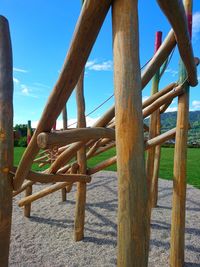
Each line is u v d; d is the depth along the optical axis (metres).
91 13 1.16
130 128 1.09
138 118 1.10
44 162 6.27
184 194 3.09
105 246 3.71
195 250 3.62
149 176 3.34
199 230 4.25
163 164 10.77
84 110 3.73
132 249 1.09
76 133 1.81
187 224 4.50
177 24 1.59
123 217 1.10
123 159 1.10
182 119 3.02
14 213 5.05
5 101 2.01
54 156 5.76
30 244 3.75
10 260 3.30
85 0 1.15
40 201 5.84
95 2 1.13
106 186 7.17
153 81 3.55
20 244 3.74
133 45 1.10
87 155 3.79
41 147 1.68
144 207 1.10
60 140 1.71
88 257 3.40
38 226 4.40
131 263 1.09
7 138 2.01
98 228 4.30
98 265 3.22
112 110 2.49
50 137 1.65
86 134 1.88
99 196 6.18
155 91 3.54
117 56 1.11
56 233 4.13
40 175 2.35
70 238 3.95
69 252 3.53
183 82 2.96
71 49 1.29
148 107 3.03
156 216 4.86
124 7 1.10
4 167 2.01
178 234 3.10
